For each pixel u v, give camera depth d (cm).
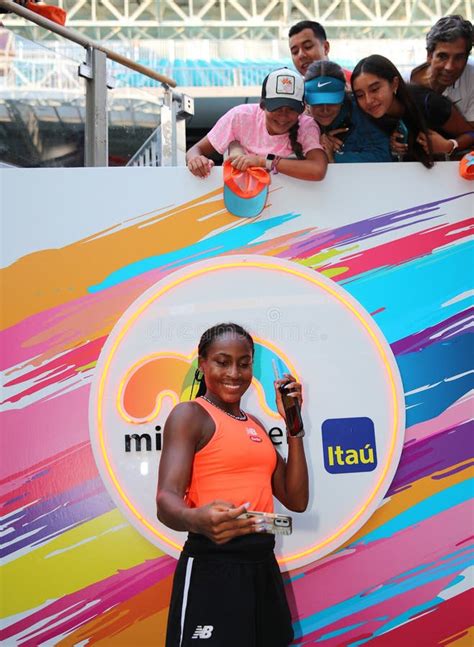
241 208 271
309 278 270
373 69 276
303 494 225
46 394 265
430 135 287
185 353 267
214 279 270
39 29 338
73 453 263
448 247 274
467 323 272
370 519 264
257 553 201
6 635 257
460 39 313
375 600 261
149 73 394
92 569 259
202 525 183
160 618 258
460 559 262
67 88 346
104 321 268
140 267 270
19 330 267
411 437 267
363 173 275
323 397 267
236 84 826
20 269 269
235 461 206
